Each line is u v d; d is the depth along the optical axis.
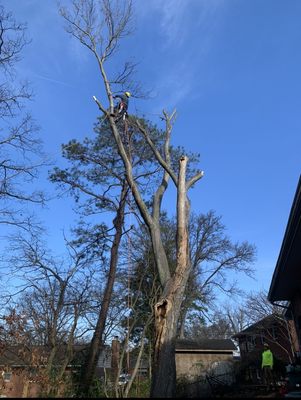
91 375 15.83
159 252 11.74
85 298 17.91
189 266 11.01
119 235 19.64
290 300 17.72
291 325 29.33
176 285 10.58
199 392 21.97
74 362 16.86
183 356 29.61
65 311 16.95
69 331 16.80
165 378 9.47
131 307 19.59
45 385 12.94
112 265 18.73
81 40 15.20
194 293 31.28
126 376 18.34
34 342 14.95
